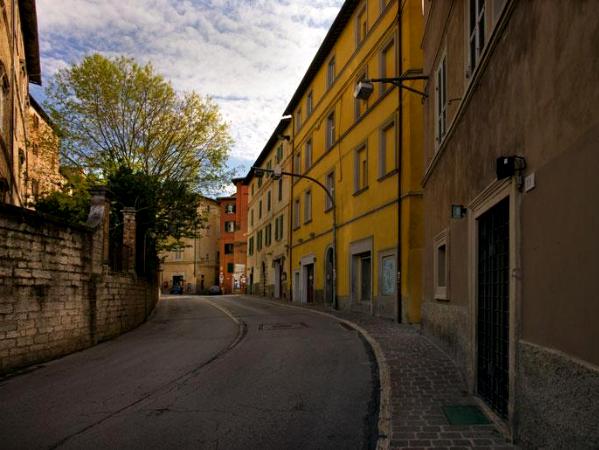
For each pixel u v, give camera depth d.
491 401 6.38
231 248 71.75
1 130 16.09
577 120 3.75
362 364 9.66
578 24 3.73
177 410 6.68
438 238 10.66
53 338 11.19
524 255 4.90
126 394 7.61
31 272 10.43
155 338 15.11
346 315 20.14
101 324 14.15
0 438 5.59
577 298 3.72
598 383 3.34
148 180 24.86
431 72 12.20
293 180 34.12
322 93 27.59
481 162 6.85
